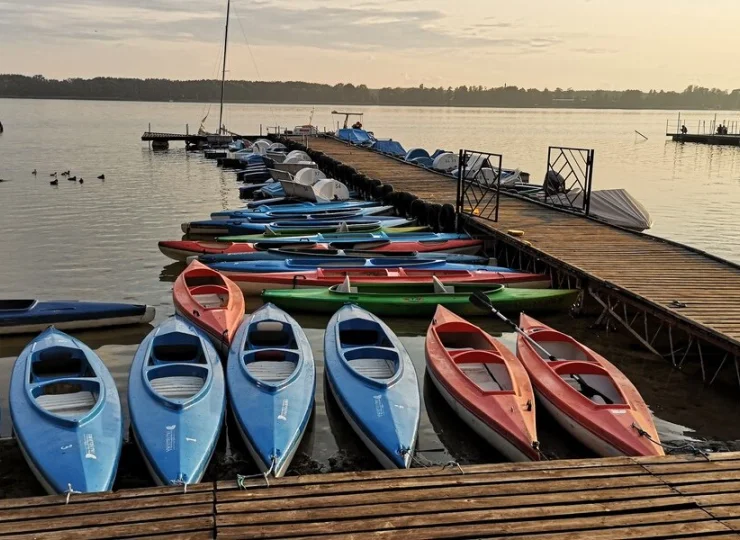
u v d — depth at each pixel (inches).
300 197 1354.6
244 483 314.2
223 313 598.2
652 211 1434.5
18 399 429.4
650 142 3732.8
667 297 592.4
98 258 941.8
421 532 281.6
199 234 1064.8
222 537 274.5
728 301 583.2
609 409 425.7
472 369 514.9
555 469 334.3
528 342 532.4
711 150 3198.8
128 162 2246.6
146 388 441.4
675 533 285.4
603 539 280.5
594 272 673.6
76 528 279.1
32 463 370.6
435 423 485.1
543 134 4421.8
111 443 386.0
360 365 510.0
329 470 420.2
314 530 280.7
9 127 4170.8
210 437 399.5
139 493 305.1
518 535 282.4
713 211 1435.8
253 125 5128.0
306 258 812.6
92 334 647.1
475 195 1138.7
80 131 3905.0
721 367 557.6
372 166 1667.1
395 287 722.8
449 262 843.4
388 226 1064.2
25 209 1302.9
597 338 649.0
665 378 560.4
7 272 864.3
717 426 486.3
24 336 628.7
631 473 332.2
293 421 418.3
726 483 324.5
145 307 663.8
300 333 564.1
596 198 1143.6
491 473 328.2
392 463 395.5
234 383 462.9
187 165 2192.4
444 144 3331.7
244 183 1728.6
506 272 786.2
